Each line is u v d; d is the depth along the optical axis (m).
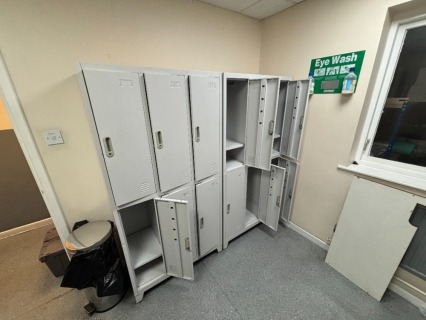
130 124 1.08
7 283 1.63
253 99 1.59
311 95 1.74
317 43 1.62
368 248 1.46
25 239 2.11
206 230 1.69
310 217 2.02
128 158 1.12
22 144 1.22
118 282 1.36
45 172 1.33
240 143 1.79
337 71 1.52
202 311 1.38
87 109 0.94
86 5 1.19
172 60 1.63
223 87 1.42
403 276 1.44
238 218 1.95
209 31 1.76
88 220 1.60
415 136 1.38
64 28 1.17
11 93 1.12
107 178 1.09
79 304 1.44
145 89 1.09
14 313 1.40
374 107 1.51
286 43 1.88
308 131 1.84
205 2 1.67
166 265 1.52
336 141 1.64
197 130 1.36
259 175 2.07
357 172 1.54
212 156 1.53
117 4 1.29
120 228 1.22
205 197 1.58
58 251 1.58
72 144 1.38
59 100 1.26
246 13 1.91
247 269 1.71
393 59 1.37
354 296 1.47
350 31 1.40
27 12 1.06
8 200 2.11
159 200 1.28
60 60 1.20
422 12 1.19
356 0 1.33
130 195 1.20
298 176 2.04
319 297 1.47
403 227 1.29
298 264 1.76
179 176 1.38
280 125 2.05
